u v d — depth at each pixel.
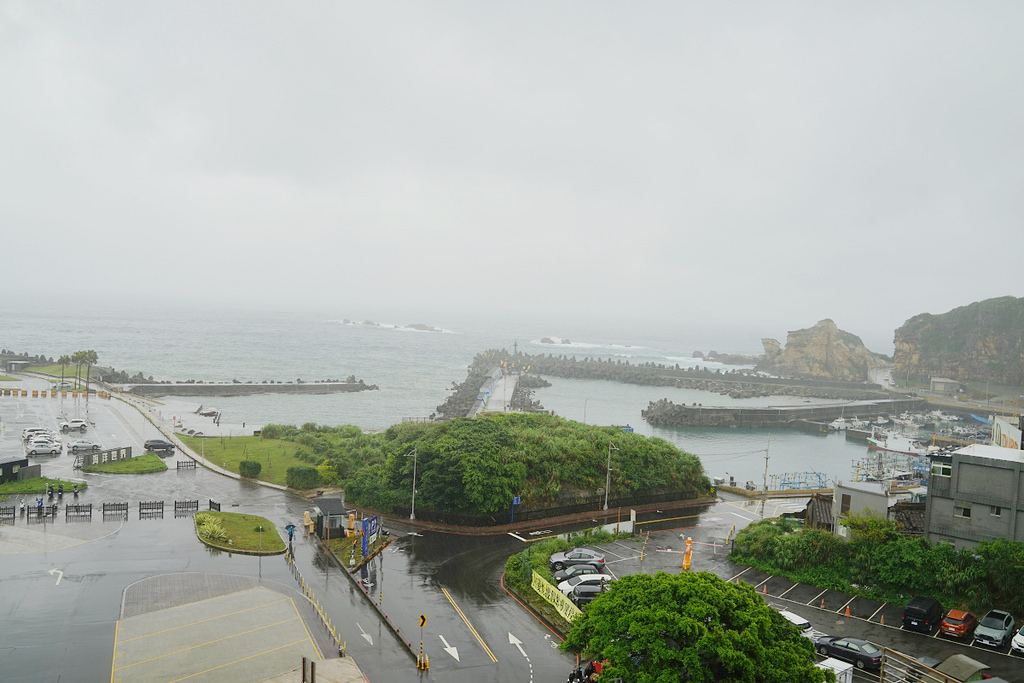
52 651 49.03
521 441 98.62
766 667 37.62
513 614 60.22
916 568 64.56
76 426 133.50
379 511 90.69
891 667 50.91
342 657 50.44
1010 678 49.66
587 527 89.12
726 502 108.44
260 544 74.00
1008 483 63.41
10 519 78.88
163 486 97.56
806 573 71.56
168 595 59.97
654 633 38.59
